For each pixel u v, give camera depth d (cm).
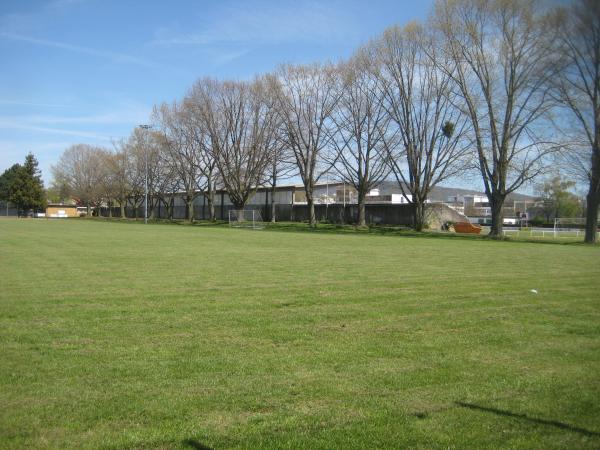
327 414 474
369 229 4925
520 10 3406
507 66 3644
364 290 1152
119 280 1276
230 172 6206
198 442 418
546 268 1642
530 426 456
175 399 503
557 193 6694
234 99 6091
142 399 502
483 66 3816
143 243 2689
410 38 4462
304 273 1453
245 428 444
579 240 3722
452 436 435
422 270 1549
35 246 2358
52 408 478
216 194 8225
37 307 930
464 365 619
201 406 488
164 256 1944
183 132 6569
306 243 2925
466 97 3956
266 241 3059
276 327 798
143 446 411
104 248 2295
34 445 411
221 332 763
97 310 910
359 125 4997
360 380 562
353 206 6097
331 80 5159
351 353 661
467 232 4900
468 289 1177
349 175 5212
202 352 659
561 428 454
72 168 11506
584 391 539
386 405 496
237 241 3022
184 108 6372
